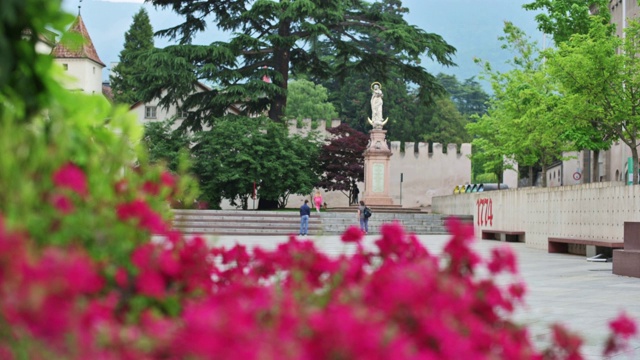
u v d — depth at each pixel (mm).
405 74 52938
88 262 2859
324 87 91125
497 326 3744
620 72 33375
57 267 2607
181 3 51625
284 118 55531
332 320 2848
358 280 3994
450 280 3629
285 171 54344
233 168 54156
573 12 40344
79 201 3561
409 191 74875
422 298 3285
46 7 3590
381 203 54312
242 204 57312
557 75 33469
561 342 3707
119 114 4230
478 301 3717
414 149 75062
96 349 2693
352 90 92750
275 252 4430
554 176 82125
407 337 3086
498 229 38125
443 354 3072
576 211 27125
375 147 54594
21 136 3346
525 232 31828
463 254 4023
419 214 49094
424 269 3570
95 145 4055
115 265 3494
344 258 4180
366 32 54438
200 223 43844
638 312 11797
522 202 35219
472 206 47469
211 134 54062
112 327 2822
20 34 3631
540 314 11445
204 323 2699
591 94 33125
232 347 2607
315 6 47844
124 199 3980
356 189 63438
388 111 92250
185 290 3846
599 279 17562
